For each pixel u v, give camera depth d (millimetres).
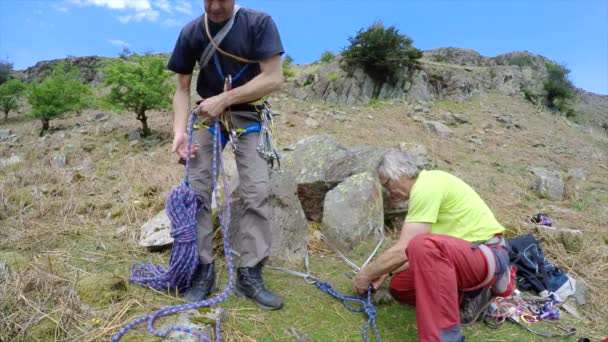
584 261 3941
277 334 2537
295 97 14070
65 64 13742
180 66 2734
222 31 2549
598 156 11117
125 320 2459
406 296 2961
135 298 2682
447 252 2381
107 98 8375
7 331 2314
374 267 2812
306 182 4172
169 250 3412
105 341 2309
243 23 2555
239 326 2539
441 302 2326
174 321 2455
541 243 4160
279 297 2861
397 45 14289
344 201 3850
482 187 6336
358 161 4273
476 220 2646
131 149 7426
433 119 12328
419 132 10297
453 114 12805
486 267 2490
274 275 3244
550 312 3039
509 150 9898
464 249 2443
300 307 2859
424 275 2365
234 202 3596
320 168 4289
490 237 2619
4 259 2916
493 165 8117
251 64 2668
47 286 2699
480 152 9258
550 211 5527
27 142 8469
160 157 6523
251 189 2713
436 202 2621
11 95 13539
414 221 2639
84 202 4266
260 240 2764
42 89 10055
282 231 3506
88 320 2455
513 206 5469
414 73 14797
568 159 10047
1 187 4508
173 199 2588
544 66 21094
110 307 2572
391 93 14344
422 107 13156
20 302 2531
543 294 3260
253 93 2566
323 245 3791
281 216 3539
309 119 10164
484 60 22344
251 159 2734
